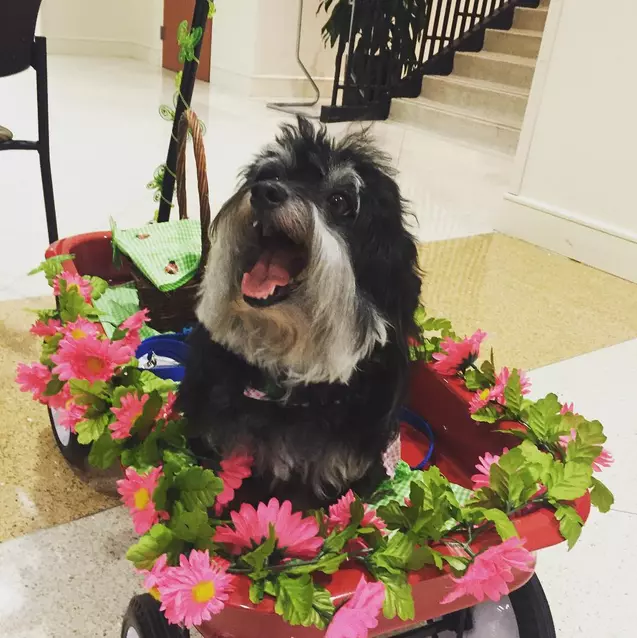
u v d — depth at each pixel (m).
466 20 6.88
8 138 2.19
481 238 3.43
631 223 3.08
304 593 0.84
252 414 1.14
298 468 1.17
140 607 1.02
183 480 1.01
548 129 3.31
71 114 4.92
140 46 8.02
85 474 1.50
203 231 1.60
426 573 0.93
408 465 1.43
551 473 1.08
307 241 1.07
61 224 2.99
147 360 1.60
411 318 1.21
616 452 1.85
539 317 2.61
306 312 1.09
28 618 1.22
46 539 1.39
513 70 5.87
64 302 1.43
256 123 5.14
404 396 1.21
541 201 3.41
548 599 1.40
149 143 4.39
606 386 2.18
